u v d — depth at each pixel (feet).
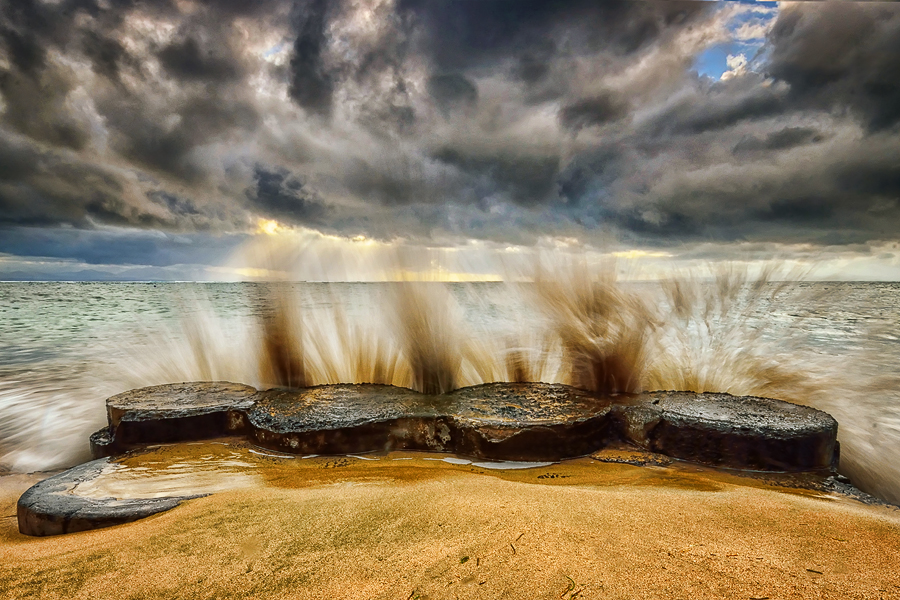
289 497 8.27
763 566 5.09
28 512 8.29
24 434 15.79
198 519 7.27
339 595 4.79
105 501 8.71
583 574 4.92
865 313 48.88
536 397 14.44
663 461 11.51
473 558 5.46
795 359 17.71
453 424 12.27
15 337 37.63
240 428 13.34
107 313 63.98
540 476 10.46
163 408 13.23
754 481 10.23
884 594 4.44
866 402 15.60
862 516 7.12
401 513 7.21
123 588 5.22
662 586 4.61
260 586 5.12
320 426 12.12
